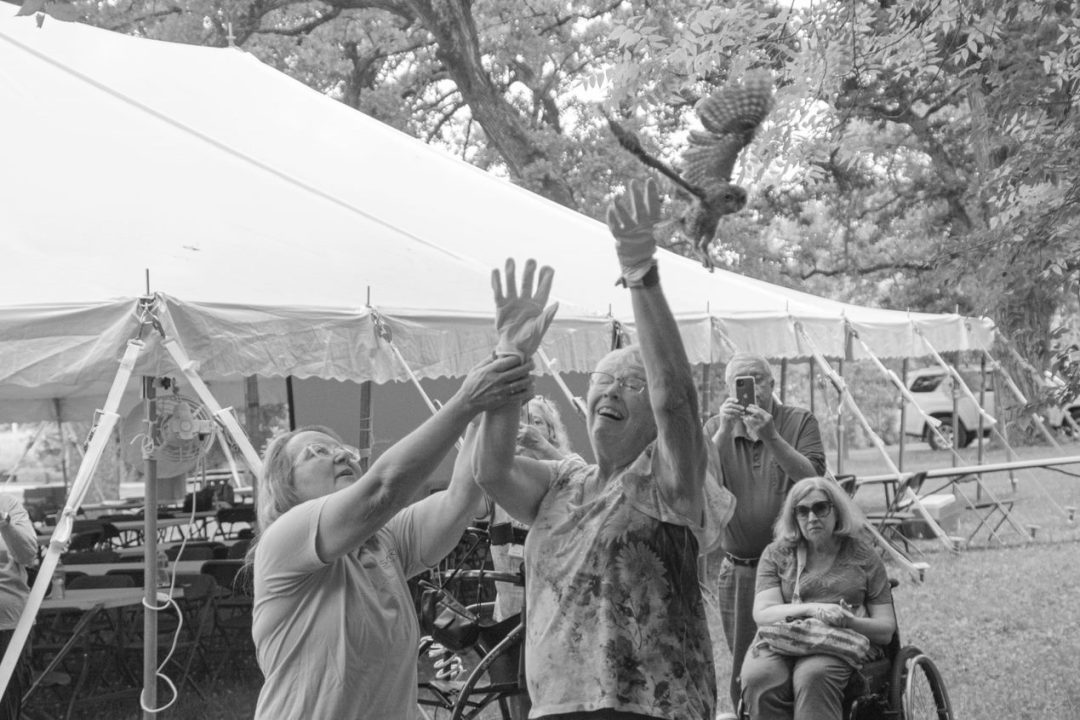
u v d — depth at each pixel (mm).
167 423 5957
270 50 25422
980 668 7707
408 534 3182
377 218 8781
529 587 3094
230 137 9828
